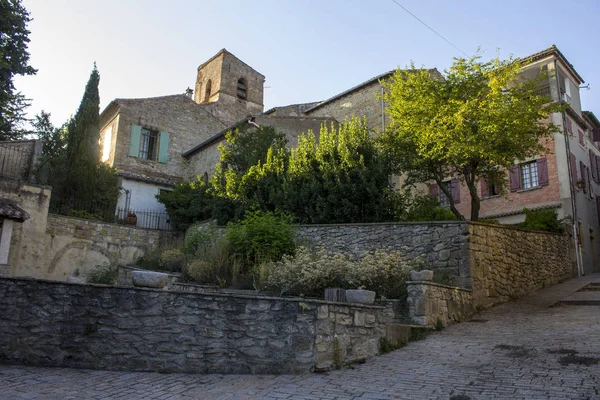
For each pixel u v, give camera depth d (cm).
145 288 722
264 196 1795
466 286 1159
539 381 579
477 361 702
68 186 2091
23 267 1677
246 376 663
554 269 1694
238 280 1286
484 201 2227
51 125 2555
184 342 699
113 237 2002
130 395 568
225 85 3734
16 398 538
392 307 971
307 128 2386
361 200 1571
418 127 1498
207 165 2648
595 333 823
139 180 2472
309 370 670
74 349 704
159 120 2825
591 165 2348
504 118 1352
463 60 1533
